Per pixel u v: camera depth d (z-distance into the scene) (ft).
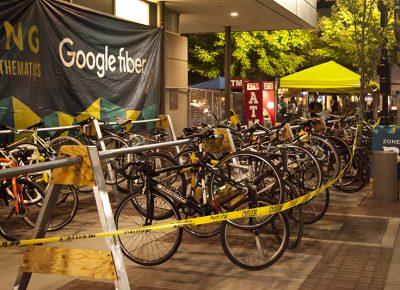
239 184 19.42
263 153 22.80
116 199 29.30
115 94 38.75
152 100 43.70
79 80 34.94
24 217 22.75
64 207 25.57
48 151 26.63
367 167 35.29
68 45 33.91
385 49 39.86
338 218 27.35
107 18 37.70
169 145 19.10
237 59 88.89
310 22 60.34
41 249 13.09
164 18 46.39
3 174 10.66
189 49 88.58
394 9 45.85
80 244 21.95
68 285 17.43
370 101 87.76
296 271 18.90
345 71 57.21
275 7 49.08
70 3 34.42
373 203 31.50
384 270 19.03
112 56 38.32
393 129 33.88
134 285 17.49
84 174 12.76
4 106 29.04
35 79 31.22
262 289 17.13
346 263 19.88
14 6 29.35
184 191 21.22
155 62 44.04
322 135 32.91
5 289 17.19
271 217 19.06
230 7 49.34
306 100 100.73
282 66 94.17
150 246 21.36
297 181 25.14
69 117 34.12
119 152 15.64
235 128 31.42
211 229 23.71
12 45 29.40
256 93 48.62
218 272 18.79
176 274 18.60
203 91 55.16
